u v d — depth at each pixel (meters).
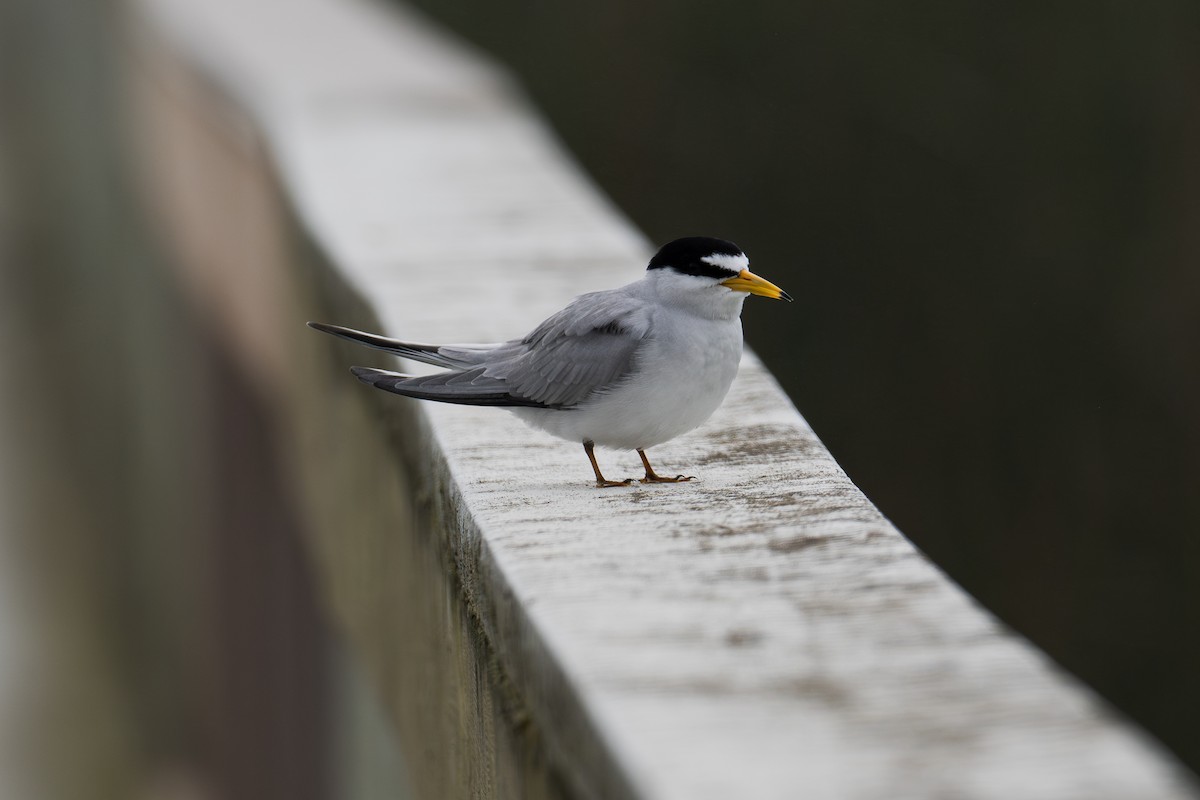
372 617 9.02
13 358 28.47
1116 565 14.15
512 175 13.02
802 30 16.58
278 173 12.89
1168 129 14.48
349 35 20.06
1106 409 14.52
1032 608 14.38
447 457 6.54
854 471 15.33
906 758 3.40
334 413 10.21
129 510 21.27
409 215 11.39
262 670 13.66
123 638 20.16
